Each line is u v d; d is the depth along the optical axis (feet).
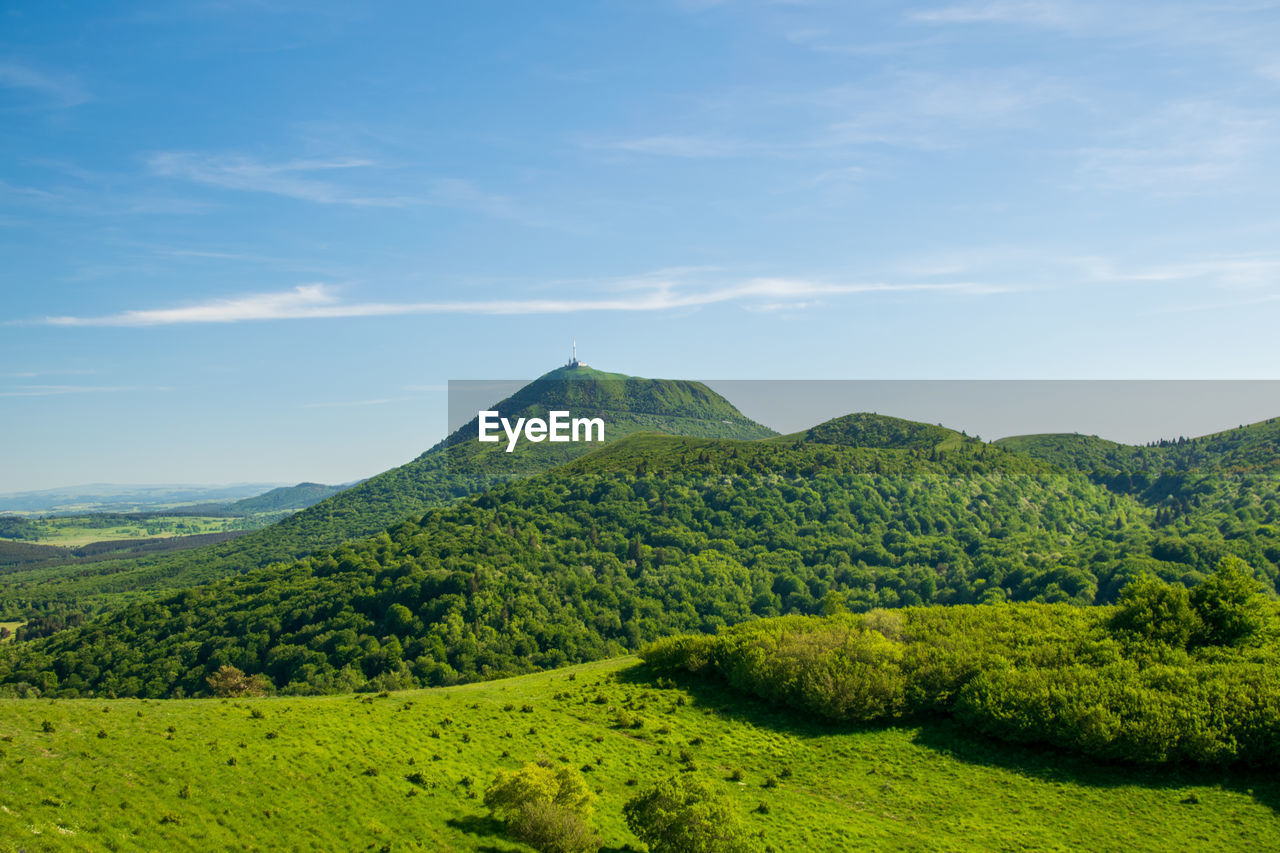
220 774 143.95
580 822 141.18
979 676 211.61
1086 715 185.47
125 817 122.72
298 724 177.37
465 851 134.51
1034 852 152.46
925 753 196.75
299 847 126.41
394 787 153.69
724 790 175.22
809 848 150.92
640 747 196.85
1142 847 154.40
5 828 110.83
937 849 153.07
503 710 214.48
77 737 146.20
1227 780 175.52
